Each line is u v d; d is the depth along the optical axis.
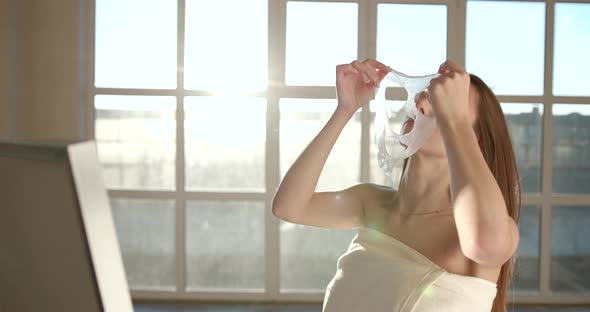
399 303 0.92
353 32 3.82
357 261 1.01
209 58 3.85
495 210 0.81
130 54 3.85
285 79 3.83
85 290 0.44
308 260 3.91
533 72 3.83
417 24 3.79
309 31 3.82
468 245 0.82
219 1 3.82
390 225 1.05
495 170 1.03
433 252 0.97
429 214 1.00
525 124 3.87
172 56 3.85
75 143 0.42
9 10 3.57
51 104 3.75
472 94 1.04
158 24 3.84
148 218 3.90
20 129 3.74
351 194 1.17
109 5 3.83
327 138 1.15
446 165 1.01
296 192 1.14
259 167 3.89
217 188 3.89
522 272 3.91
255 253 3.90
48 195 0.45
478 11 3.80
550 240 3.90
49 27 3.73
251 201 3.88
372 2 3.78
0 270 0.53
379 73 1.15
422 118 1.00
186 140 3.87
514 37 3.82
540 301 3.90
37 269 0.48
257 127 3.87
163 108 3.86
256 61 3.85
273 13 3.79
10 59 3.60
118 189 3.89
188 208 3.89
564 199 3.87
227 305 3.79
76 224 0.42
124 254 3.91
